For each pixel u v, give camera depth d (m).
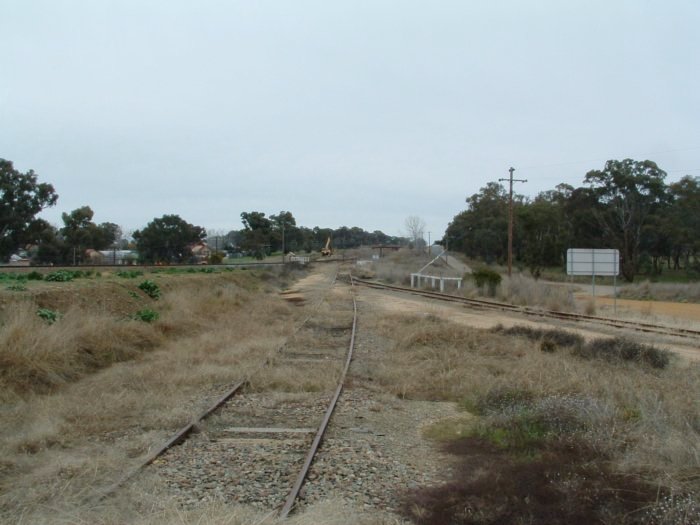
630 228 67.44
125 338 13.45
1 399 8.68
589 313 26.52
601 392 9.30
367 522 5.04
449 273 57.75
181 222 70.50
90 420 8.07
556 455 6.54
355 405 9.38
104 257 64.69
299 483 5.81
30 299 13.62
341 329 19.34
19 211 47.31
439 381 10.96
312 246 159.50
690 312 31.25
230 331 16.80
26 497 5.45
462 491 5.63
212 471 6.28
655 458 6.21
